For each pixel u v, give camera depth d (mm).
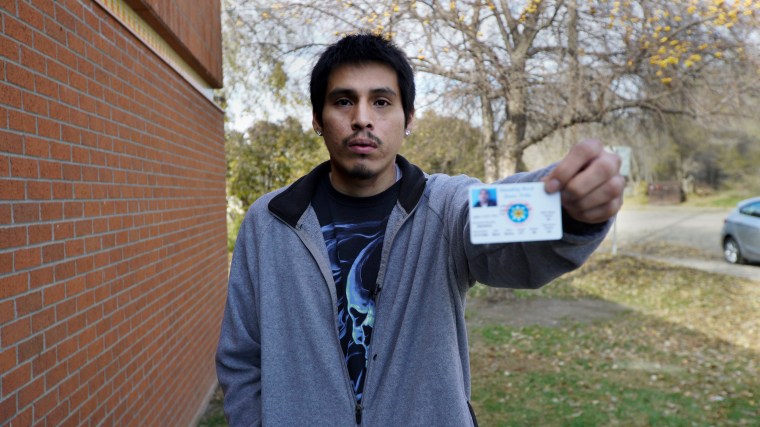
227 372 1516
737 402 4398
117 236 2680
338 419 1289
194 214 4508
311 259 1355
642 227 17922
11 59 1750
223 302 5910
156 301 3320
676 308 7781
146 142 3209
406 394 1271
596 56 7152
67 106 2160
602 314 7598
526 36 7199
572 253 921
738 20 6266
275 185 13492
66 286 2105
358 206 1392
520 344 6191
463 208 1163
